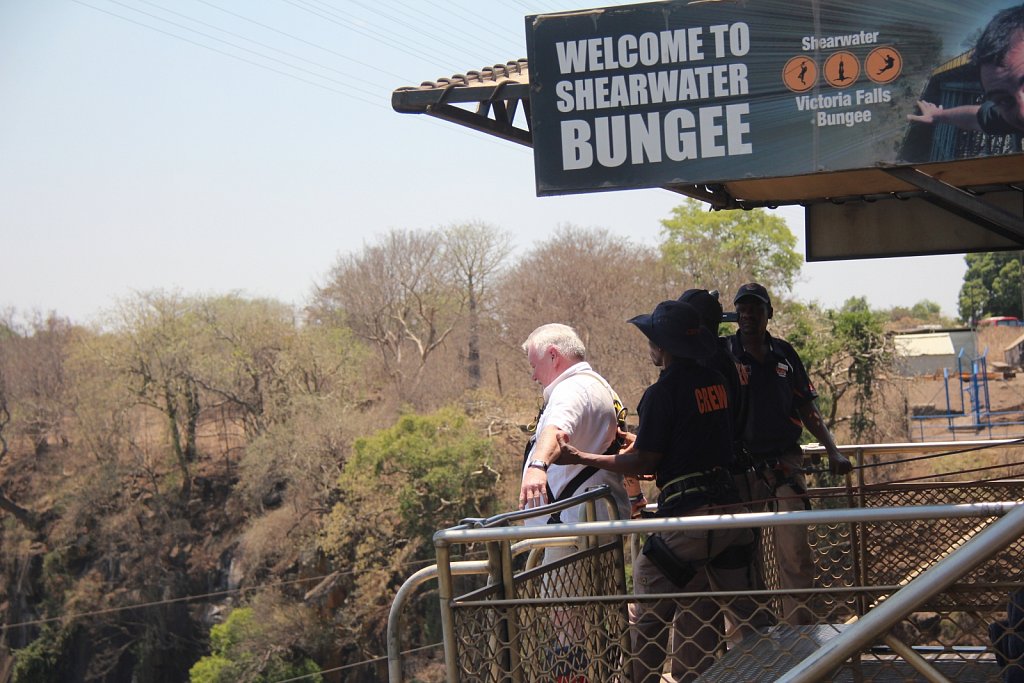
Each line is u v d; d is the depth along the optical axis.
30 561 51.38
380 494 37.84
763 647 3.28
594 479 4.22
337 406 47.88
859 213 5.95
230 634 40.78
